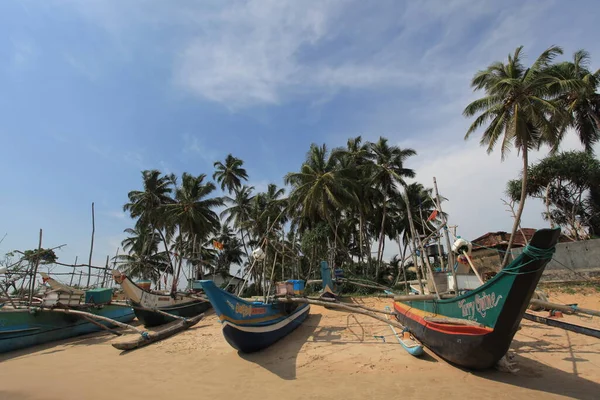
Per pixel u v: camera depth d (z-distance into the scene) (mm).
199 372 9750
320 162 29875
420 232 36062
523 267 6656
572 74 21125
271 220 34156
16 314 13945
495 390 7156
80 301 16797
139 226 43781
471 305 8062
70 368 10805
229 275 47062
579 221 28938
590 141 23844
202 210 37219
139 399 7773
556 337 11055
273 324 12195
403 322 13289
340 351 10945
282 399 7426
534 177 27281
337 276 25438
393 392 7414
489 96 18297
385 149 34031
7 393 8523
